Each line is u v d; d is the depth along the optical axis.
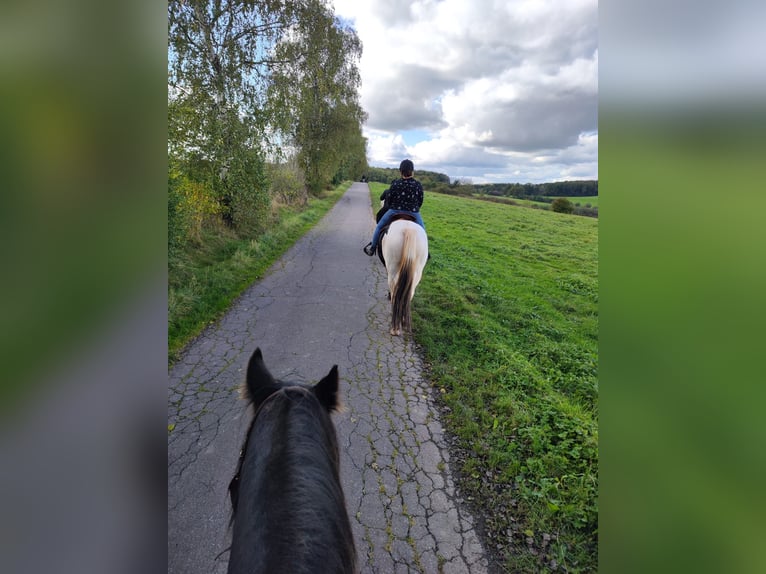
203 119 7.64
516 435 3.24
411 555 2.22
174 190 6.21
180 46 7.28
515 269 9.87
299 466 1.30
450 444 3.13
